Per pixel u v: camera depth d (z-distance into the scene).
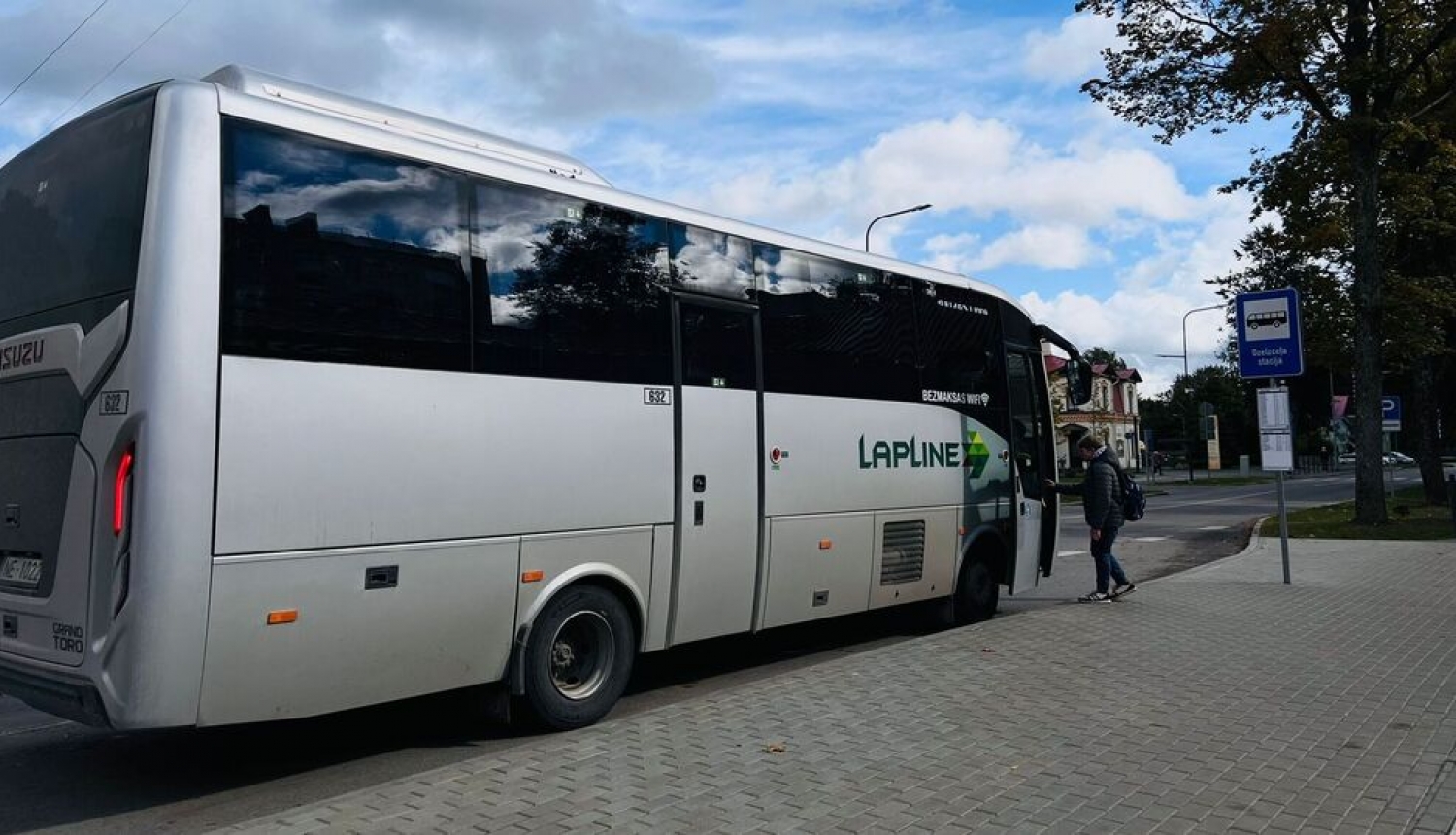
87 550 4.91
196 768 6.13
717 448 7.58
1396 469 75.25
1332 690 7.20
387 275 5.66
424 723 7.01
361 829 4.53
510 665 6.25
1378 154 22.09
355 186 5.59
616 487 6.82
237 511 4.97
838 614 8.73
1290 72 21.06
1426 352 24.45
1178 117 22.23
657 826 4.60
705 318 7.58
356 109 6.35
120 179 5.11
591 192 6.89
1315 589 12.39
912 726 6.24
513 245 6.34
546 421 6.40
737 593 7.75
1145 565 17.36
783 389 8.21
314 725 7.01
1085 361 11.98
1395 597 11.73
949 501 10.03
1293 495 40.97
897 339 9.52
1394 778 5.33
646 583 7.04
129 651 4.70
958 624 10.47
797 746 5.83
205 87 5.11
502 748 6.45
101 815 5.31
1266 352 13.14
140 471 4.74
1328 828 4.64
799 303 8.45
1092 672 7.75
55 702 5.09
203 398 4.87
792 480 8.23
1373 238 21.67
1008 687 7.24
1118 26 21.77
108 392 4.90
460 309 6.00
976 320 10.69
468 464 5.96
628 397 6.94
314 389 5.29
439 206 5.97
